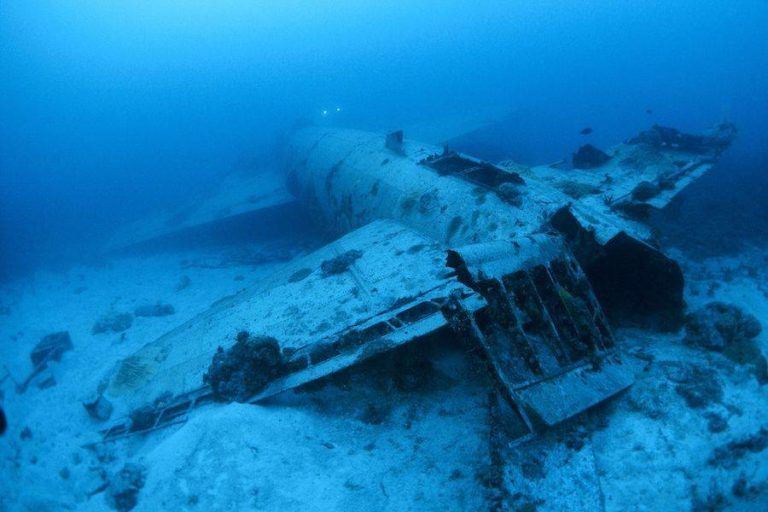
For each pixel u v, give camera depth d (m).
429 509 4.86
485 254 5.55
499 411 5.51
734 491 4.68
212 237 19.39
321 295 7.64
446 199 8.34
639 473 4.84
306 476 5.33
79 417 7.91
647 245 6.25
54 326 13.16
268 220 19.47
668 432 5.18
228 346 7.26
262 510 4.94
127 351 10.62
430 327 5.84
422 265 7.34
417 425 5.98
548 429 5.25
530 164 23.12
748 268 9.14
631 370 5.82
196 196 24.36
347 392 6.56
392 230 9.02
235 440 5.64
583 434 5.18
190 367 7.28
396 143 11.22
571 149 25.94
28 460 7.11
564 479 4.77
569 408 5.11
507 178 7.90
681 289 6.48
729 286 8.68
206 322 8.41
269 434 5.83
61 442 7.32
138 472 5.68
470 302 5.73
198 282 14.78
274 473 5.33
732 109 27.48
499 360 5.25
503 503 4.68
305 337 6.81
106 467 6.37
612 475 4.86
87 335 11.92
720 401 5.44
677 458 4.93
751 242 10.31
